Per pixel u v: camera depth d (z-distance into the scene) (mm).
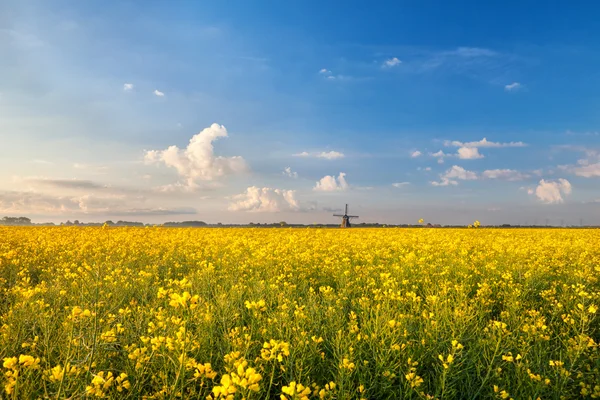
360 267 9531
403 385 3924
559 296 7457
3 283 7637
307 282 8523
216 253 12258
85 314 3277
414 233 23109
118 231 21203
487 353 4477
